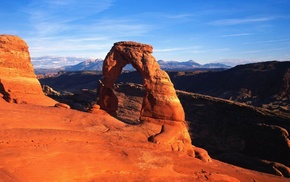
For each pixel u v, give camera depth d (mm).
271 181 20984
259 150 38562
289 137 38219
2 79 27266
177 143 20594
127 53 23469
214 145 44312
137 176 13680
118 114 52781
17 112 17906
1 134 13680
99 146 15227
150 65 22625
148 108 22500
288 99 84625
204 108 51250
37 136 14367
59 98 60375
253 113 45062
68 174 12141
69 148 13938
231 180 17203
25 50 30438
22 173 11172
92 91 60938
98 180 12719
